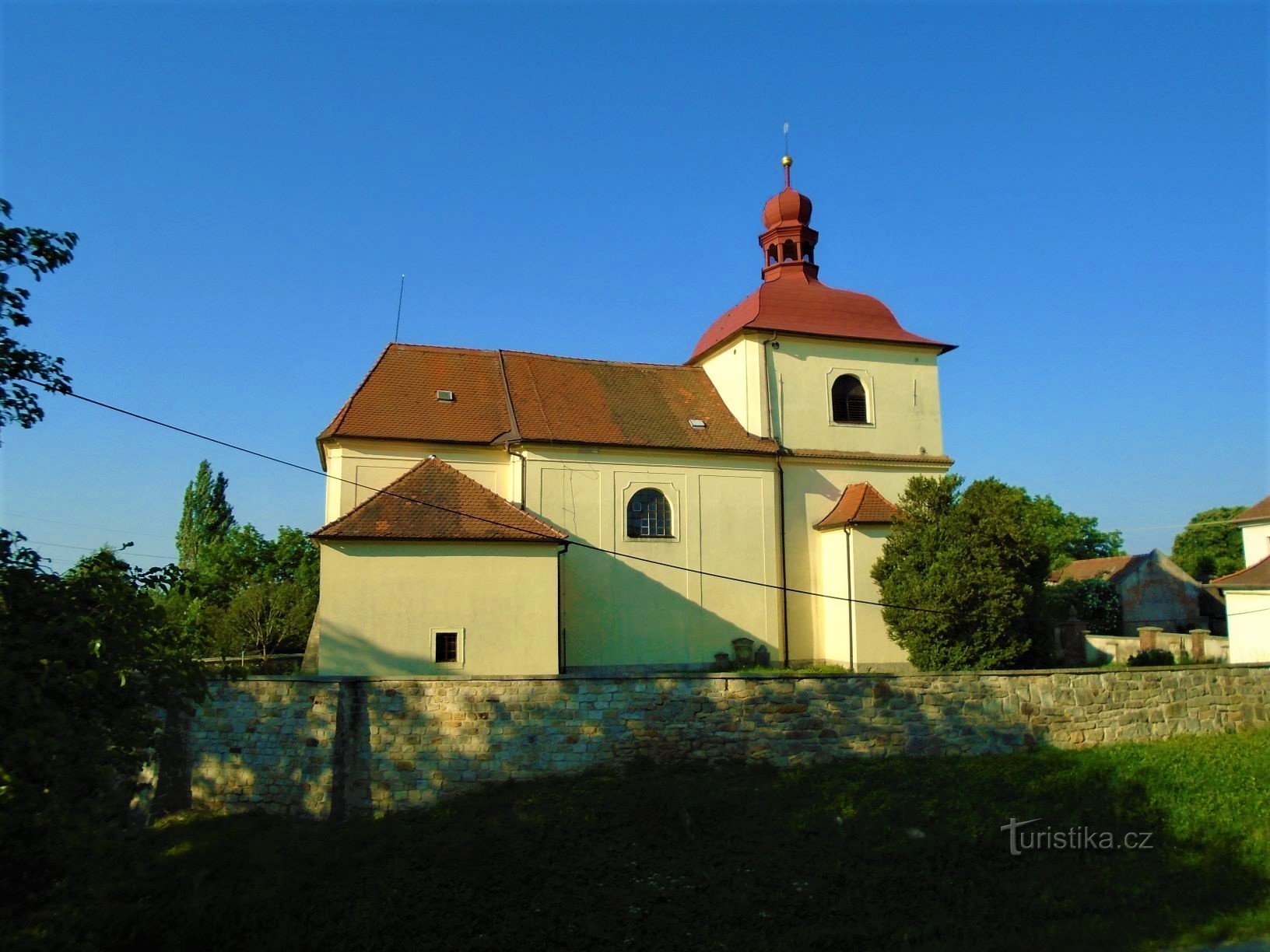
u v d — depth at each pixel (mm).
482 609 23047
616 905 12352
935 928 11703
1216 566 65438
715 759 16922
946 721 17984
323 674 21891
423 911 12328
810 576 31188
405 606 22625
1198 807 15312
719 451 30188
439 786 16359
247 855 14570
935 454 33531
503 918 12133
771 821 14547
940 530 26250
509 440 28203
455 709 16625
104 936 11734
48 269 9039
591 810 14773
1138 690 19203
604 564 28562
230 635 36844
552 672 23234
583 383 31922
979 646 25109
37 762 7594
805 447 31938
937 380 34156
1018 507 26484
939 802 15234
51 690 8344
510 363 31719
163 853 14859
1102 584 43062
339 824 16062
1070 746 18453
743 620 29938
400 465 27578
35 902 8102
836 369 32812
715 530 30078
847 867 13227
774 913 12125
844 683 17656
